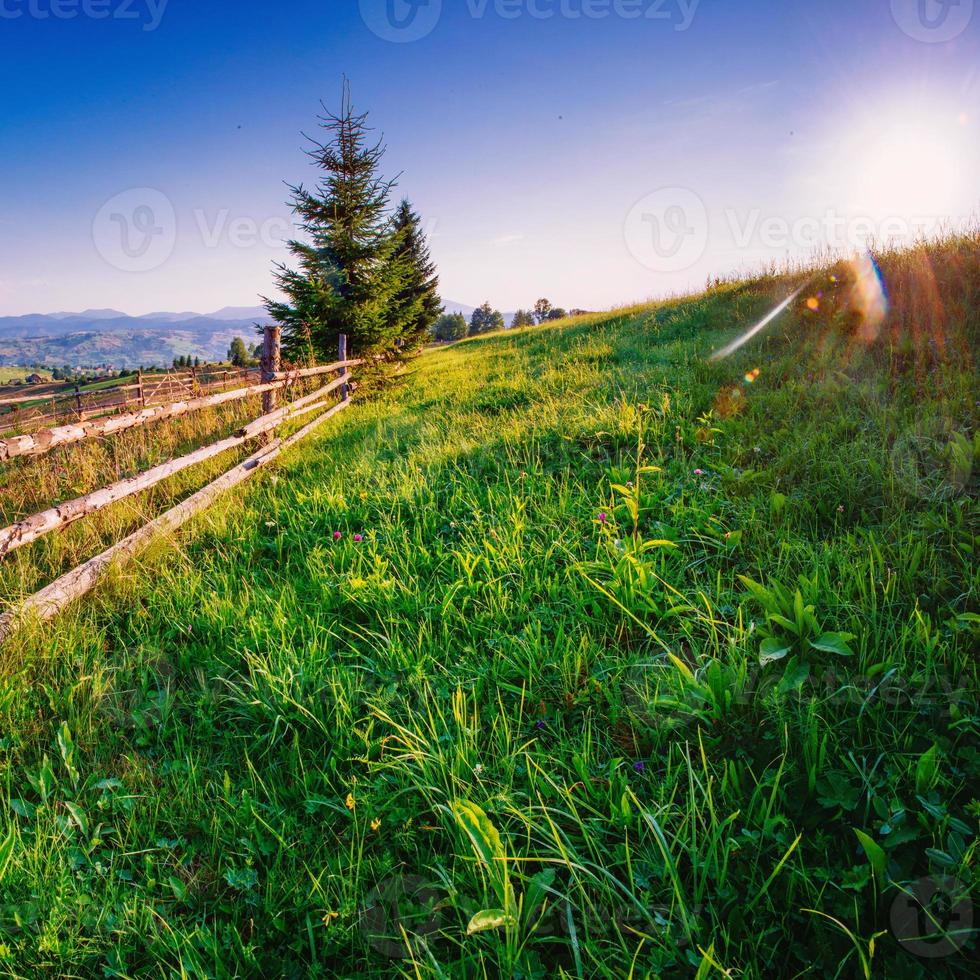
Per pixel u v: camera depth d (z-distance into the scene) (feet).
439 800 6.95
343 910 5.79
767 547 10.65
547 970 5.33
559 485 15.35
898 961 4.80
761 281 36.94
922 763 5.86
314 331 39.70
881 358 18.01
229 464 21.57
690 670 8.17
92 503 12.92
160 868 6.52
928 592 8.64
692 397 18.94
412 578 11.76
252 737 8.38
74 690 9.11
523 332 82.28
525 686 8.57
